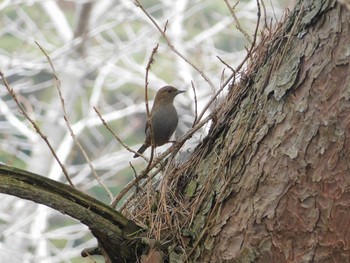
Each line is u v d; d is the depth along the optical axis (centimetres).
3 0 2461
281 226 771
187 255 816
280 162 780
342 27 771
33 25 2358
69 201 809
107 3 2288
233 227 796
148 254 826
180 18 2164
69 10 2722
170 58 2092
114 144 2262
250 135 816
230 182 812
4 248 1833
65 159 1995
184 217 849
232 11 973
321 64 775
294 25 820
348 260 751
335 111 759
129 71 2327
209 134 901
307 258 759
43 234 1880
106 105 2411
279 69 817
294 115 780
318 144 763
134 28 2728
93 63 2184
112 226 827
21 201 2031
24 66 2098
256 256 778
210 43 2203
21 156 2195
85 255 914
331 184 756
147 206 905
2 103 2089
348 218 750
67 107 2161
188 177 896
